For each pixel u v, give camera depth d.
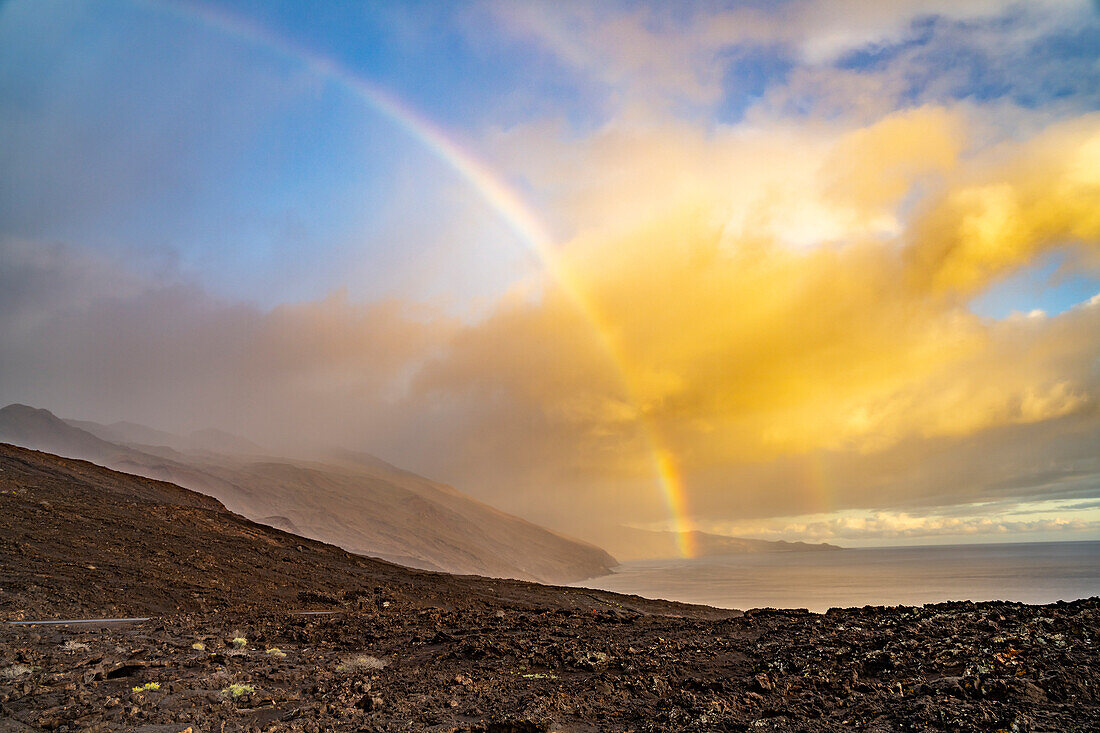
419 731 10.83
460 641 18.73
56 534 32.12
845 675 12.33
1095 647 11.64
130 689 13.27
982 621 14.59
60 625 20.22
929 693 10.79
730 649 15.66
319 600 30.47
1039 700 9.83
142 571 29.38
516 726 10.73
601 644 17.06
